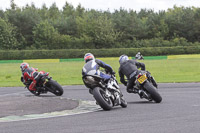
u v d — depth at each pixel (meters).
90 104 33.97
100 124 23.11
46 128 22.27
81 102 35.31
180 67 112.12
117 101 30.67
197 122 22.78
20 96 41.78
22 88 57.44
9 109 30.70
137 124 22.72
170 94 42.41
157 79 69.75
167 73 88.06
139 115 26.48
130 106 32.22
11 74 101.25
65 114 28.09
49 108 31.06
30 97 38.69
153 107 30.89
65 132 20.83
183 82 60.72
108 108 29.56
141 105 32.69
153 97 33.72
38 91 46.00
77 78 80.25
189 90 46.66
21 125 23.64
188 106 30.98
